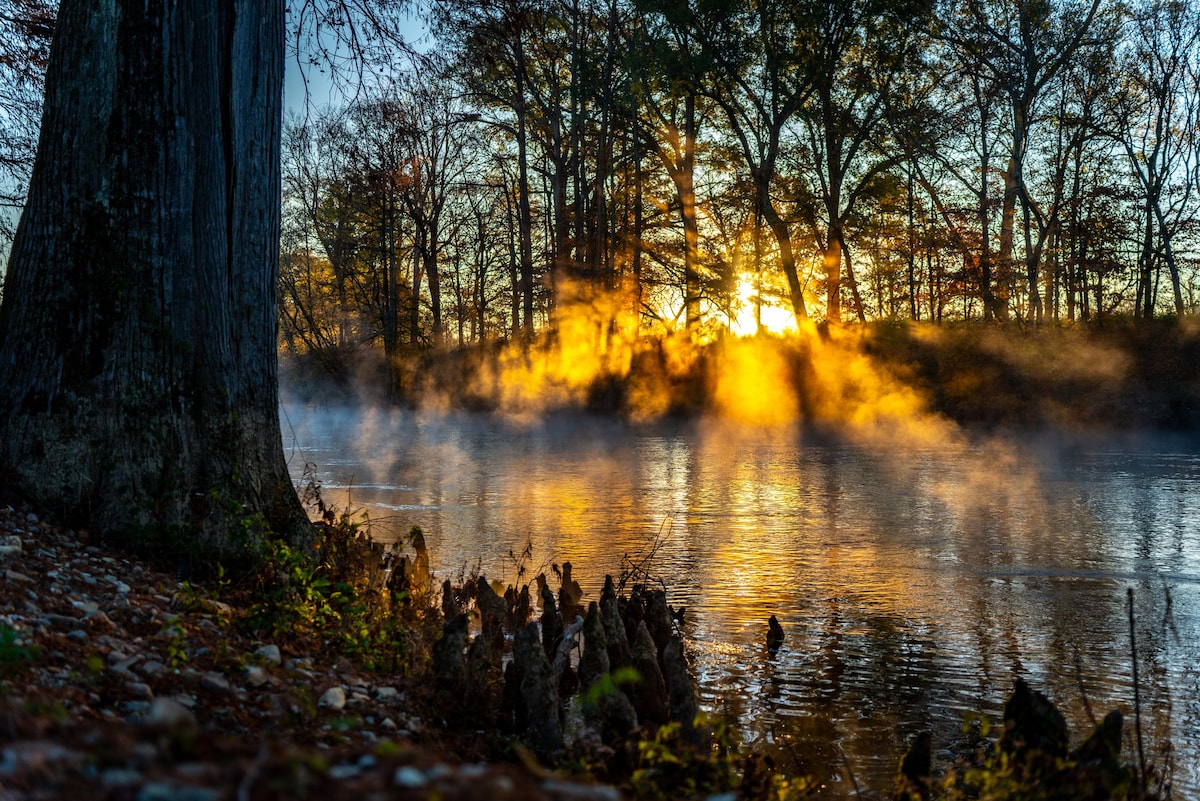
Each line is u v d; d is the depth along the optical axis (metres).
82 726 3.25
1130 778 5.05
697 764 5.54
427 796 2.58
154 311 8.51
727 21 42.69
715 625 10.72
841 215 46.38
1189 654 9.59
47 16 15.94
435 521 17.88
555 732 6.29
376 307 60.34
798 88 44.00
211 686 5.77
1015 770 5.13
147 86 8.59
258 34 9.28
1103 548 15.17
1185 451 31.62
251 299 9.19
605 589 7.89
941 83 44.91
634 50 44.28
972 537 16.20
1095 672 9.05
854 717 7.85
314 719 5.76
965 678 8.89
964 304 51.47
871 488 22.86
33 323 8.50
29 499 8.12
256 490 8.91
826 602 11.76
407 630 7.98
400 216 54.00
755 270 47.00
